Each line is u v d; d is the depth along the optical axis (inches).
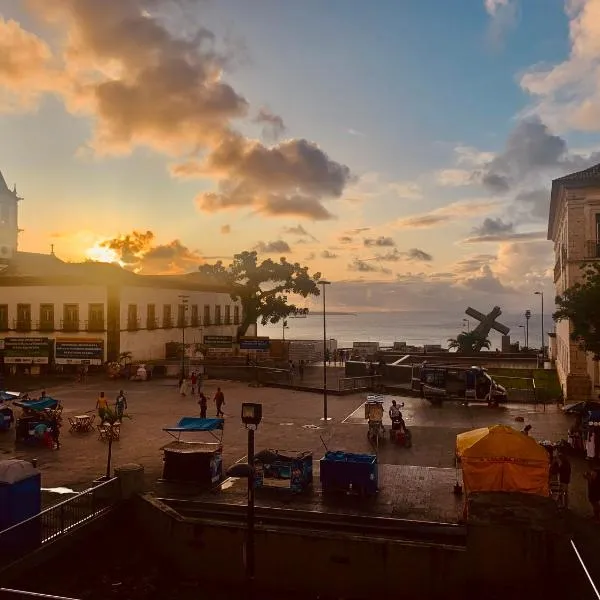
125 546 604.1
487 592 501.0
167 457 725.3
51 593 502.6
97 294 1905.8
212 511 642.2
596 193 1268.5
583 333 880.9
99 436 991.0
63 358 1860.2
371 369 1679.4
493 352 2455.7
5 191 2933.1
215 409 1254.9
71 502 567.8
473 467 596.1
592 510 636.7
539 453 593.0
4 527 513.3
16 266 2449.6
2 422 1042.7
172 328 2207.2
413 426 1079.6
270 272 2588.6
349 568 533.3
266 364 2007.9
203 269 2679.6
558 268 1664.6
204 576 576.1
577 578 489.1
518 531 498.6
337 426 1081.4
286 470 682.2
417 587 517.3
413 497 668.7
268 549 555.8
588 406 978.1
